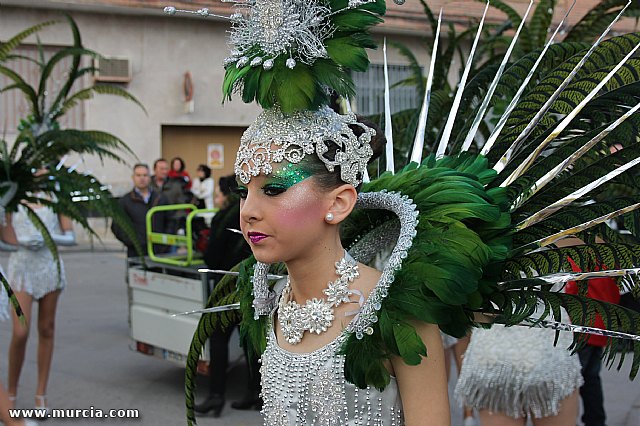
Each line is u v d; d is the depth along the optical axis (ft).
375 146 5.22
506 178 5.51
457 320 4.85
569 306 4.94
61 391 17.25
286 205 4.71
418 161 6.10
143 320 17.10
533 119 5.36
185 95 49.21
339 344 4.87
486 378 9.34
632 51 5.25
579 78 5.76
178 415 15.79
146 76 48.08
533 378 9.11
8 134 38.91
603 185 5.25
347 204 4.88
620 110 5.41
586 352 12.46
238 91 5.00
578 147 5.36
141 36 47.37
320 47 4.69
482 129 6.69
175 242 16.30
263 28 4.74
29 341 22.07
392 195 5.34
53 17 42.65
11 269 14.85
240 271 5.83
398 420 4.87
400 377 4.80
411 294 4.68
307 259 4.96
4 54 12.42
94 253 43.70
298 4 4.74
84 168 46.70
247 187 4.87
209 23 49.14
